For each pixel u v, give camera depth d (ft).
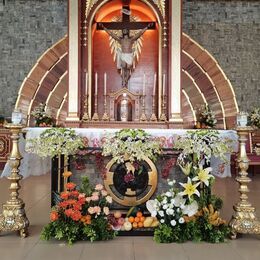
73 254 9.11
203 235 10.18
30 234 10.80
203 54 26.25
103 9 18.72
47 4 26.48
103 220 10.42
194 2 26.35
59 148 10.75
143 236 10.61
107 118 17.74
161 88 18.22
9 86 26.50
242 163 10.80
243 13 26.45
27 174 13.97
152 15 19.01
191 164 11.02
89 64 18.08
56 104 26.35
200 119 22.84
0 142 25.54
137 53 18.97
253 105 26.32
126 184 11.41
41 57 26.32
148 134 10.94
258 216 12.81
